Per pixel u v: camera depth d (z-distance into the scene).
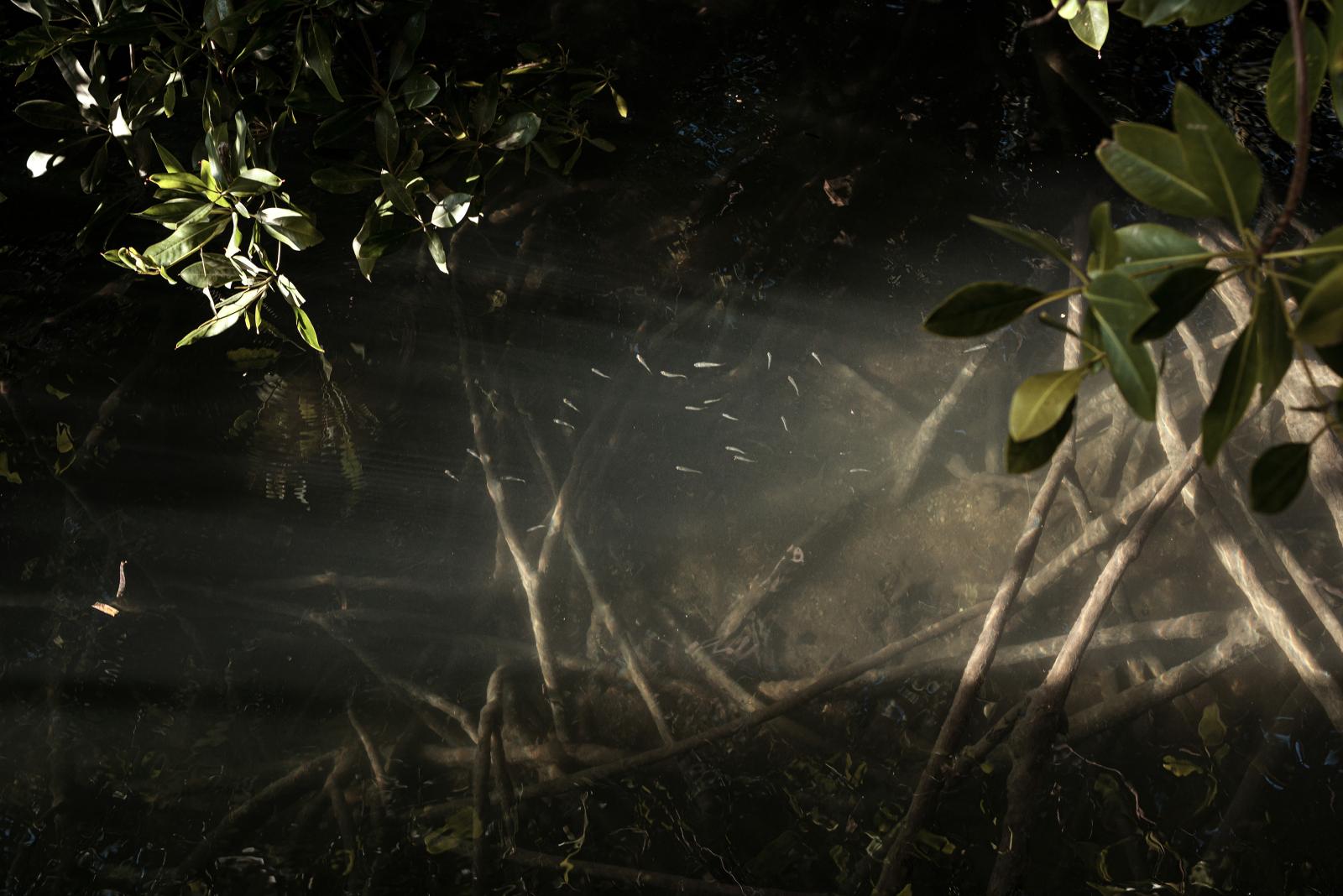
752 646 3.07
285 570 3.30
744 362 3.65
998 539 3.20
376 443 3.54
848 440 3.48
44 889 2.53
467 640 3.15
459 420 3.63
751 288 3.81
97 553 3.28
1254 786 2.57
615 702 2.97
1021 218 3.87
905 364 3.59
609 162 4.06
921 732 2.80
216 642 3.18
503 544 3.35
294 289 2.43
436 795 2.75
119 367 3.57
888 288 3.78
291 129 3.78
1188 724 2.76
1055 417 0.97
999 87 4.14
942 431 3.40
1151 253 0.96
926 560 3.21
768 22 4.30
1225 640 2.67
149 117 2.74
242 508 3.40
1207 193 0.95
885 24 4.29
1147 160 0.97
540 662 3.07
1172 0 1.26
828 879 2.48
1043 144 4.01
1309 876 2.41
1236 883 2.41
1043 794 2.61
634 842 2.60
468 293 3.81
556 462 3.49
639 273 3.89
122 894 2.53
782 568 3.19
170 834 2.67
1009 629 3.00
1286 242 3.39
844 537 3.28
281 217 2.37
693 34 4.27
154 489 3.38
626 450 3.47
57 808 2.69
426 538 3.39
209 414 3.51
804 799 2.66
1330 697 2.41
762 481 3.42
